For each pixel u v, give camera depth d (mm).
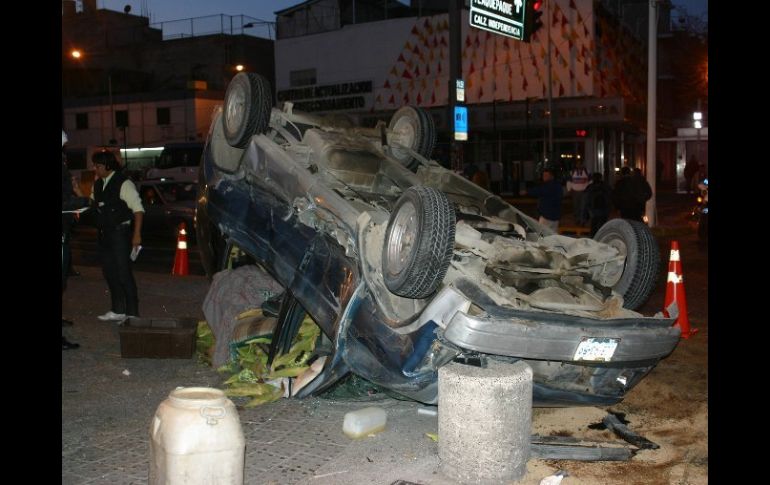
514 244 5531
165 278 11984
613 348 4746
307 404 5801
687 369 6875
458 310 4539
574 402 5148
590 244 5797
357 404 5816
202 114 51250
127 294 8336
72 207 7414
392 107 43750
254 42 56969
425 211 4605
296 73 46969
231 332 6422
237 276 6875
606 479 4520
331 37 45375
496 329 4410
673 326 5074
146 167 46500
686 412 5754
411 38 42656
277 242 6094
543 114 39125
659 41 55625
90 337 7816
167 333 6953
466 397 4359
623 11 50188
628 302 5777
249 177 6566
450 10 16531
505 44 39938
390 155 7348
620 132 44656
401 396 5344
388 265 4863
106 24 61625
